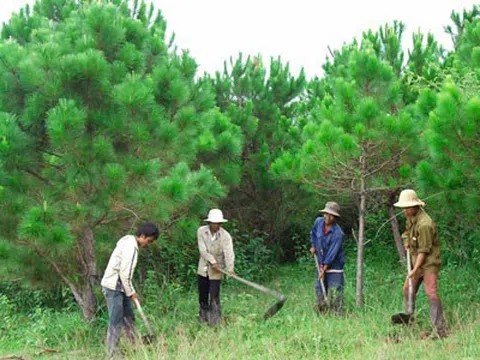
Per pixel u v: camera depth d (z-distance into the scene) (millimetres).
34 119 7121
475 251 8852
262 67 12617
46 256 7352
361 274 8039
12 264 7301
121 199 7195
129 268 6582
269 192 11609
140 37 8367
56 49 7172
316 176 8031
